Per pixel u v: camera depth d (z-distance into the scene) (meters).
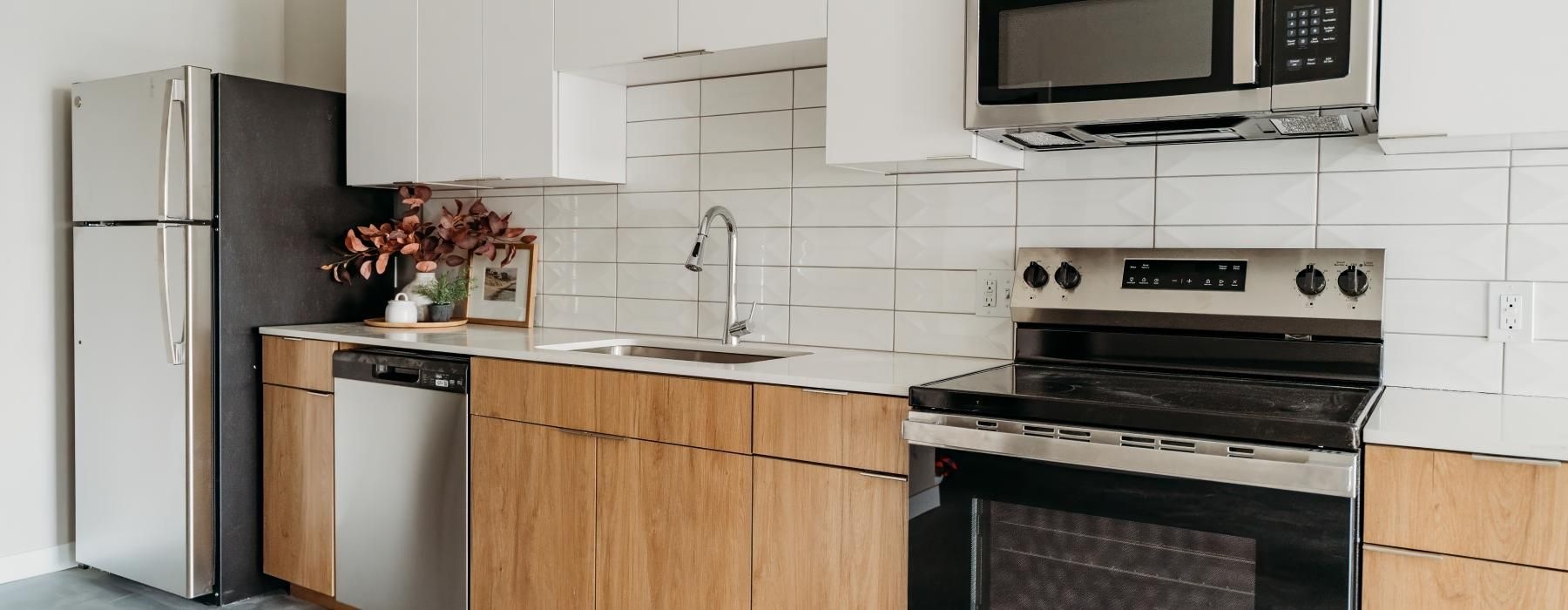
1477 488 1.43
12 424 3.20
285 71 3.81
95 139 3.06
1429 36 1.67
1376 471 1.50
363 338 2.74
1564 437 1.43
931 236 2.49
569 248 3.16
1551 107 1.58
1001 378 2.00
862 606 1.97
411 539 2.67
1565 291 1.82
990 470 1.78
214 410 2.95
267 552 3.03
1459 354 1.92
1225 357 2.05
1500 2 1.61
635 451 2.26
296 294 3.17
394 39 3.08
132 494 3.06
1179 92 1.81
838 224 2.63
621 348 2.87
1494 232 1.88
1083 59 1.91
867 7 2.22
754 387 2.09
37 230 3.23
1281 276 2.01
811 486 2.02
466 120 2.92
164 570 3.00
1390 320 1.98
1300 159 2.05
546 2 2.74
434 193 3.43
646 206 2.98
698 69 2.70
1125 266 2.18
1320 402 1.71
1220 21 1.77
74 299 3.18
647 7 2.55
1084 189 2.29
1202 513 1.58
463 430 2.56
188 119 2.86
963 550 1.82
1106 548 1.68
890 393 1.92
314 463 2.88
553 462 2.40
